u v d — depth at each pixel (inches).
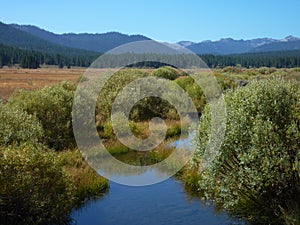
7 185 320.2
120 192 448.5
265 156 316.8
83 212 389.1
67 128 640.4
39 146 406.0
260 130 322.0
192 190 451.2
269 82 358.0
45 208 342.0
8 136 408.5
